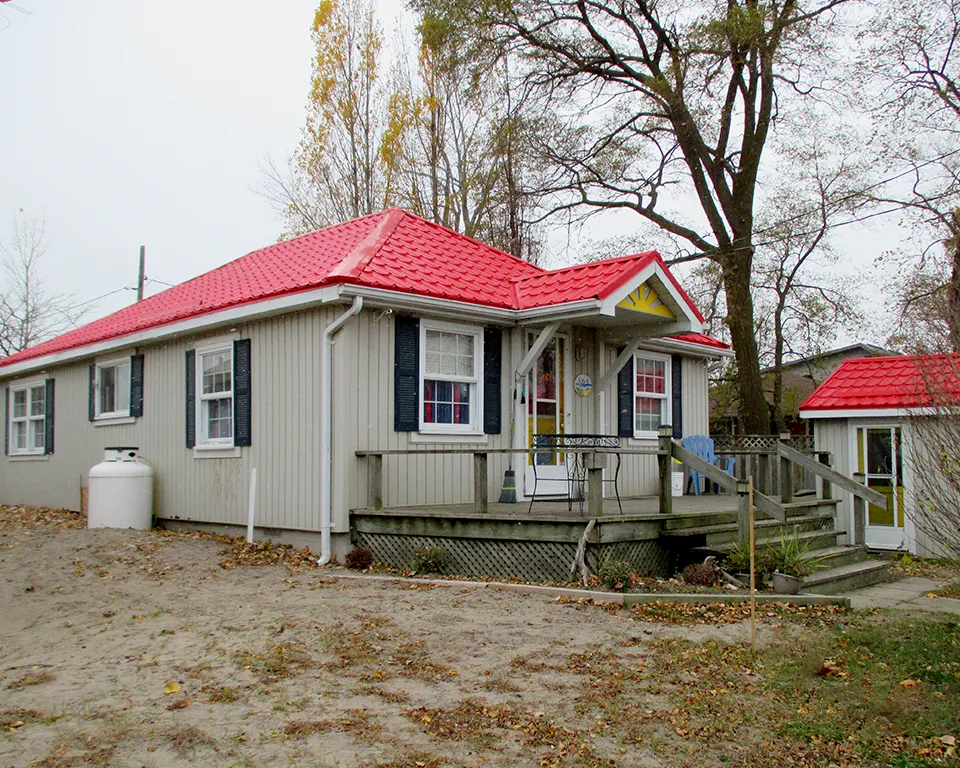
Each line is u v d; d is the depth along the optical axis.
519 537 9.39
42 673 5.83
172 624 7.23
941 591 10.27
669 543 10.13
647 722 5.19
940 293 13.96
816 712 5.40
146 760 4.44
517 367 12.05
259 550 10.88
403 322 10.90
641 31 21.98
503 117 23.81
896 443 13.91
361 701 5.39
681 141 22.08
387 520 10.17
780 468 12.15
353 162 28.56
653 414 15.35
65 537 11.14
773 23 19.70
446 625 7.27
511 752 4.70
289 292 10.51
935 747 4.90
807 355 30.97
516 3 21.09
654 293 12.05
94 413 15.92
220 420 12.61
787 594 8.90
